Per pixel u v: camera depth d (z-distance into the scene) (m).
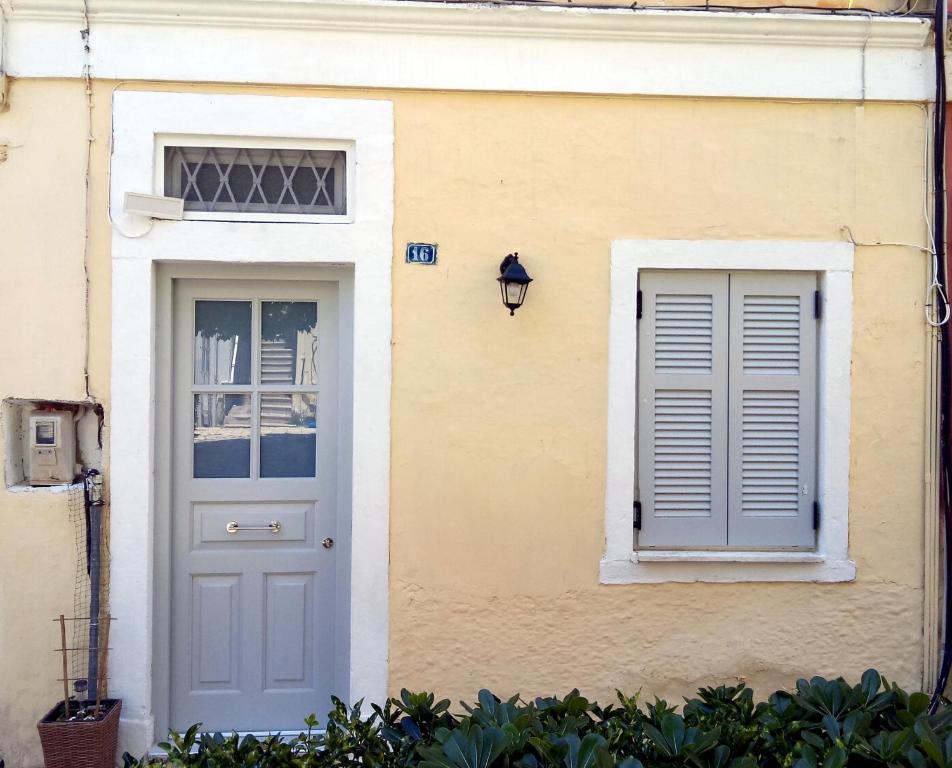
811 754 2.67
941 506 4.21
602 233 4.12
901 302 4.20
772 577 4.17
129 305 3.93
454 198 4.07
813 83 4.15
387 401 4.03
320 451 4.21
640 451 4.19
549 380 4.11
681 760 2.73
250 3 3.89
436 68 4.03
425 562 4.07
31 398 3.91
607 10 4.00
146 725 3.93
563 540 4.12
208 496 4.16
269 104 3.99
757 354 4.22
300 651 4.21
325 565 4.21
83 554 3.92
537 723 2.87
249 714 4.17
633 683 4.14
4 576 3.89
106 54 3.91
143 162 3.94
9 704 3.89
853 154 4.19
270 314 4.20
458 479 4.08
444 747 2.63
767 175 4.17
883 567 4.21
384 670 4.05
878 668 4.20
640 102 4.12
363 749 2.96
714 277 4.20
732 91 4.12
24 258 3.91
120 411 3.92
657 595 4.15
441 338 4.06
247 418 4.20
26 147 3.90
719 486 4.21
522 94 4.08
